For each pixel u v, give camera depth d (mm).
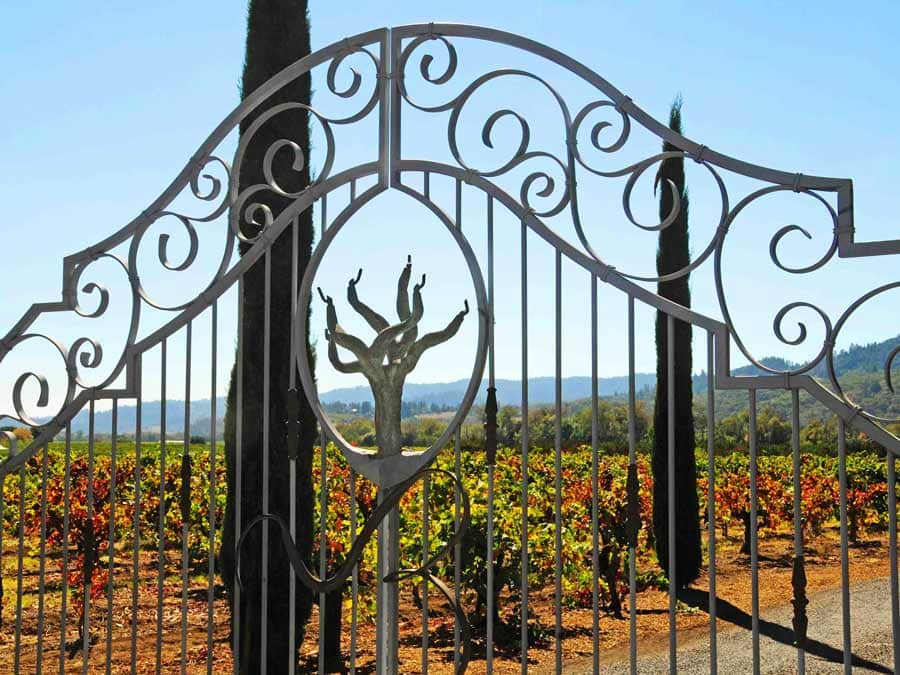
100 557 10688
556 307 3479
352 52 3766
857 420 2955
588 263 3416
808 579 10805
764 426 31156
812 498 14391
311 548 5941
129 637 7539
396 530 3662
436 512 8141
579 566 8742
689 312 3230
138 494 3982
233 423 6152
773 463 19031
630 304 3352
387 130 3717
